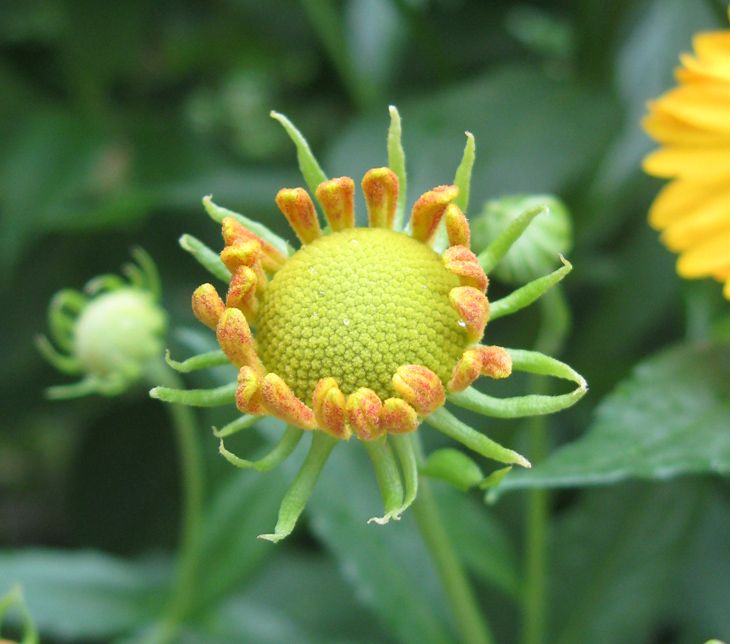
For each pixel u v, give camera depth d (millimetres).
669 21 231
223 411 182
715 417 158
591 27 214
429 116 193
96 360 173
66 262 246
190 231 246
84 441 250
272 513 181
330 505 168
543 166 189
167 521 242
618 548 173
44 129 244
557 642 172
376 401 133
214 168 242
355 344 137
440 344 138
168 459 246
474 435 136
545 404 135
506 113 192
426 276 139
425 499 148
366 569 167
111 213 217
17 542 282
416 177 189
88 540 245
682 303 188
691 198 174
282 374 139
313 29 262
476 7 249
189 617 179
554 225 161
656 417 159
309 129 275
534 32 267
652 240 195
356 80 242
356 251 140
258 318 140
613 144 195
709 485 174
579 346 207
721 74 173
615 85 222
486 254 140
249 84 309
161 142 246
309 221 142
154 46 291
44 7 261
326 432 135
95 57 260
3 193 234
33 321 240
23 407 241
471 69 245
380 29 250
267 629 182
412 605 167
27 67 270
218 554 180
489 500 152
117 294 175
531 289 138
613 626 171
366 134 192
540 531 167
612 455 156
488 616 183
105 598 182
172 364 138
